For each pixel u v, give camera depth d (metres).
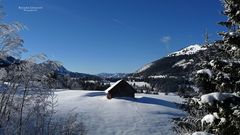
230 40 5.29
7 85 9.56
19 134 9.38
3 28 9.00
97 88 126.50
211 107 5.19
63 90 88.00
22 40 9.30
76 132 11.77
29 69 9.73
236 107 4.82
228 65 5.29
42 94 10.18
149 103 72.62
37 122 10.17
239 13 5.17
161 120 53.78
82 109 56.84
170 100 82.38
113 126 46.69
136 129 46.38
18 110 9.62
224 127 5.10
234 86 5.32
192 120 9.02
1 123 9.19
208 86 5.79
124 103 68.38
